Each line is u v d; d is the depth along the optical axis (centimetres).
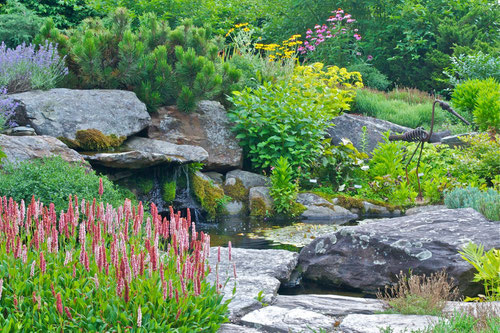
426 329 350
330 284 544
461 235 523
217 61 1145
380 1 2273
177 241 349
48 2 1828
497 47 1948
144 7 1908
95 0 1889
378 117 1520
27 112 822
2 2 1734
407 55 2167
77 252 362
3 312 305
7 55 914
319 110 1103
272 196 953
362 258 534
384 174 1045
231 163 1024
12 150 678
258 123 1035
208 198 924
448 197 782
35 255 349
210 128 1027
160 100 1002
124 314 297
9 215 338
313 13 2292
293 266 556
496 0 2142
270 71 1302
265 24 2344
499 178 936
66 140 825
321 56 2028
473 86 1305
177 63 1025
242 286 464
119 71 984
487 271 442
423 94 1820
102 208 353
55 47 938
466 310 362
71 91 895
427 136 796
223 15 2206
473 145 1059
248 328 376
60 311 282
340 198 960
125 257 300
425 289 413
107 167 830
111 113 891
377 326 368
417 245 514
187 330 316
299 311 407
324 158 1056
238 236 756
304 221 882
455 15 2231
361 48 2206
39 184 575
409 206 961
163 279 319
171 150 909
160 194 889
